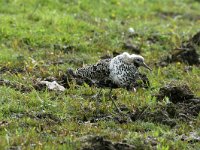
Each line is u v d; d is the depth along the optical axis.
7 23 20.83
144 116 13.19
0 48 18.75
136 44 20.64
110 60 14.08
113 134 11.97
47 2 23.92
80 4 24.58
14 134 11.75
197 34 20.58
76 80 15.40
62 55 18.48
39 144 11.12
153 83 15.68
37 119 12.88
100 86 14.37
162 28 23.17
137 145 11.27
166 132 12.36
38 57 18.12
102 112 13.59
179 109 13.67
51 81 15.70
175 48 19.67
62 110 13.44
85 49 19.39
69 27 21.23
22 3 23.42
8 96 14.06
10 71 16.45
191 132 12.68
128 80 13.69
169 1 29.34
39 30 20.41
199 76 17.42
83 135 11.91
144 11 26.27
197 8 28.97
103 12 24.67
